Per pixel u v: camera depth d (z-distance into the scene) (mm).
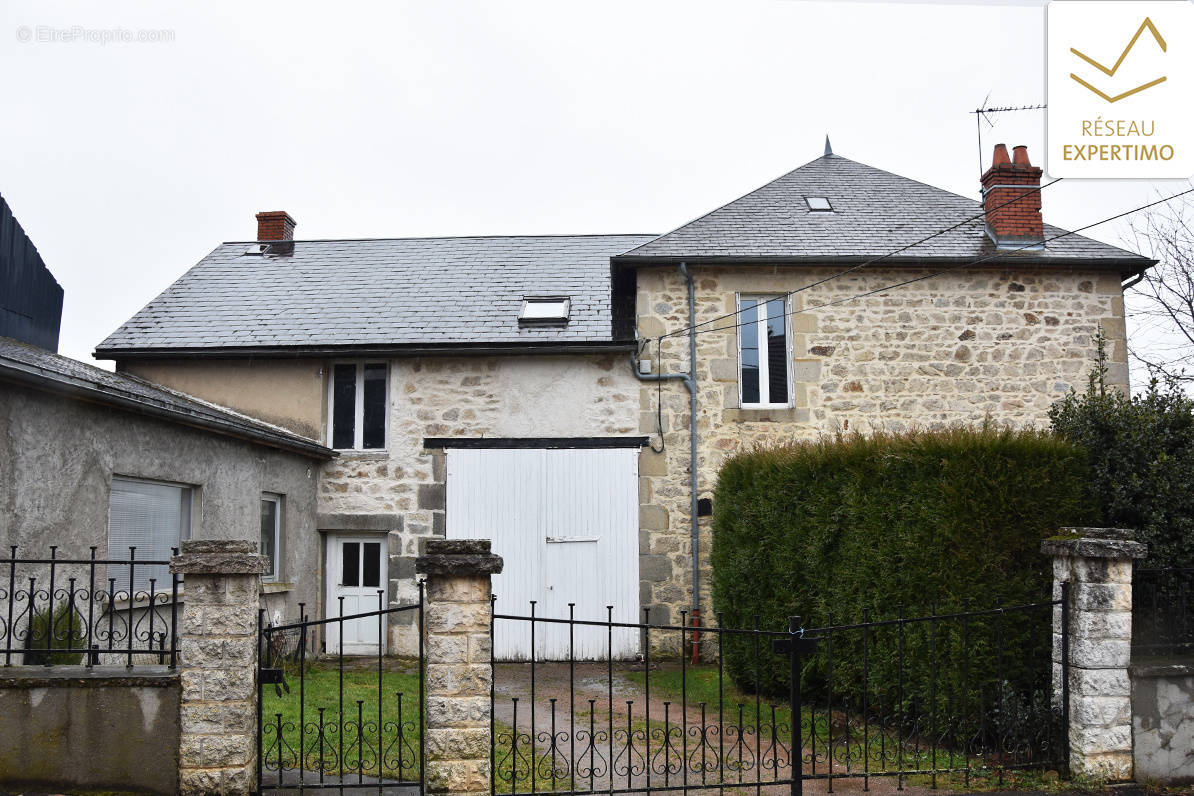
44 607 6684
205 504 9031
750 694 8586
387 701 8008
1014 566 6586
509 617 5172
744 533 8609
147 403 7602
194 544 5184
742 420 11211
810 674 7656
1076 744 5699
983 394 11250
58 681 5164
